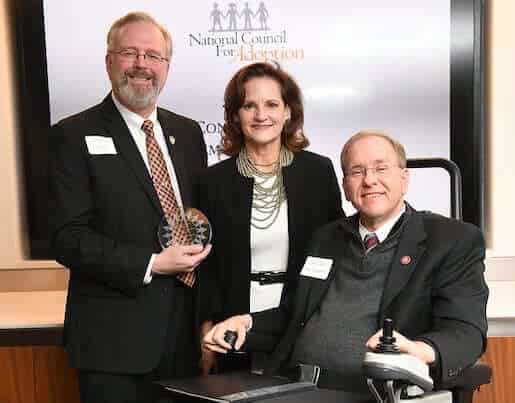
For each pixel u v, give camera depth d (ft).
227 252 7.61
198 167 7.95
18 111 10.63
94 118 7.33
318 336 6.22
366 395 5.29
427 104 10.50
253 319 6.73
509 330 9.05
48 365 9.14
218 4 10.44
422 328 5.90
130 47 7.22
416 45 10.41
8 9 10.43
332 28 10.44
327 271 6.48
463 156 10.50
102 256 6.84
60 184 7.06
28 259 10.75
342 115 10.59
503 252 10.51
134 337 7.12
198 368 7.78
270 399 5.16
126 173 7.17
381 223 6.38
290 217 7.50
